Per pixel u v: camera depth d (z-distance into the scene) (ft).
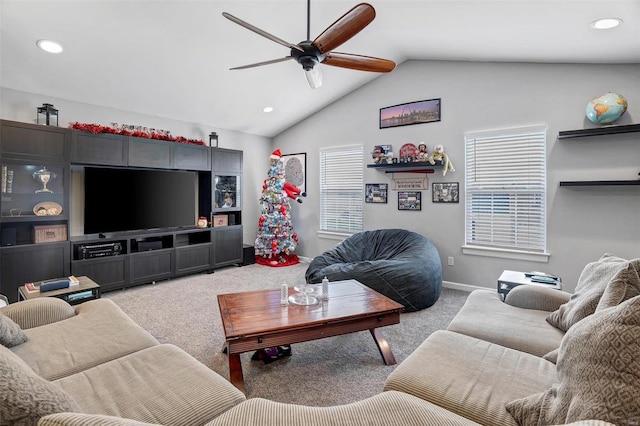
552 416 3.19
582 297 5.71
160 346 5.32
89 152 12.28
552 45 9.85
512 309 6.97
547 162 11.55
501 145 12.59
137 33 9.92
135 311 10.82
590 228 10.90
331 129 17.60
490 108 12.69
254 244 19.30
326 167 18.10
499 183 12.67
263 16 9.97
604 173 10.60
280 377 7.04
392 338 8.96
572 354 3.39
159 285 13.89
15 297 10.74
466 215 13.51
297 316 6.89
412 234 13.76
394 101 15.19
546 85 11.51
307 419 3.54
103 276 12.59
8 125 10.56
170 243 14.85
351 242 14.75
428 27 10.64
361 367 7.47
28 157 10.94
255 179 19.86
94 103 13.33
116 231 13.43
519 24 8.89
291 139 19.54
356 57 7.55
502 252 12.53
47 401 2.63
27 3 8.27
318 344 8.58
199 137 16.97
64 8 8.57
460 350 5.11
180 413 3.79
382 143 15.64
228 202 17.37
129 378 4.40
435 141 14.07
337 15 10.18
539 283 8.81
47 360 4.85
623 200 10.39
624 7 7.02
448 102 13.70
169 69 12.01
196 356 7.89
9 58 10.11
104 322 6.20
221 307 7.38
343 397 6.37
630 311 2.92
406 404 3.82
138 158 13.61
